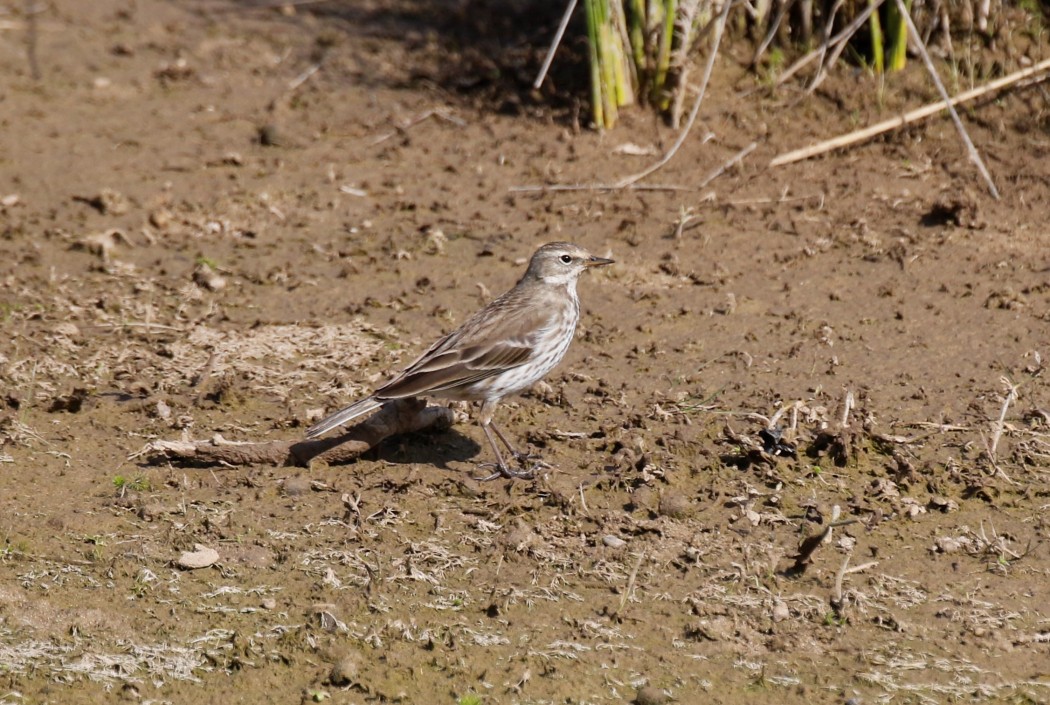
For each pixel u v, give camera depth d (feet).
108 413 43.47
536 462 40.65
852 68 63.46
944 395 43.45
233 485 39.65
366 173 61.36
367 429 40.86
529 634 33.71
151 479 39.86
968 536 36.86
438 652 33.12
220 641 33.58
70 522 37.63
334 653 33.06
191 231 56.54
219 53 74.69
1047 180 56.39
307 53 74.38
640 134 62.49
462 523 38.04
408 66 71.97
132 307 50.57
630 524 37.60
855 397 43.45
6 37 76.79
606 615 34.35
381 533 37.42
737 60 64.75
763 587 35.22
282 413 43.57
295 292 51.85
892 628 33.71
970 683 31.86
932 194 56.49
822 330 47.52
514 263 53.42
